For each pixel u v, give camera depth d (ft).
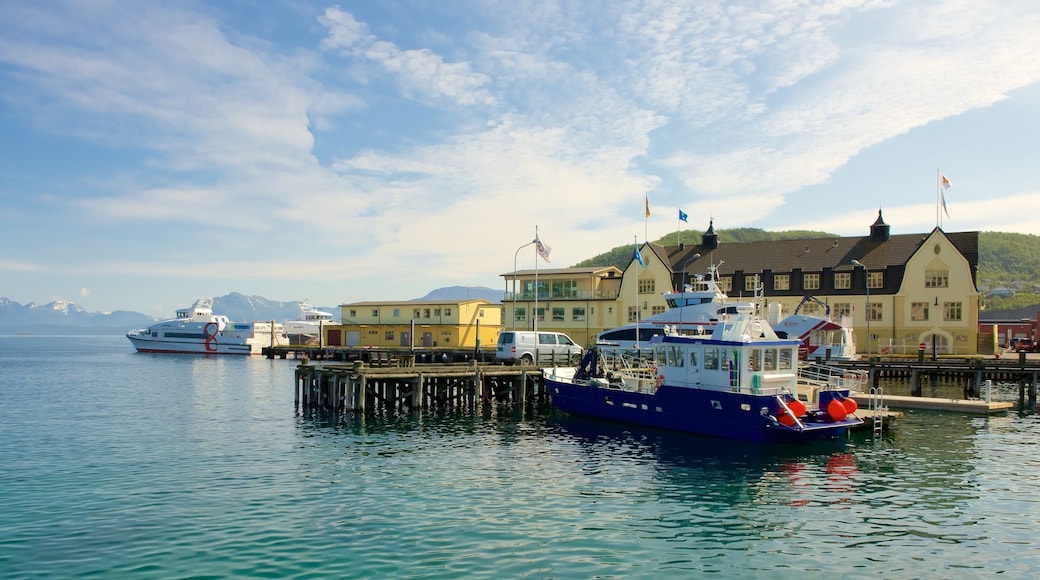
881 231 239.30
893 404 137.69
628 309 258.57
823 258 240.73
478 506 69.56
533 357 177.06
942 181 219.61
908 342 221.66
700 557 56.29
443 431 114.11
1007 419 123.13
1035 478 81.46
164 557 55.31
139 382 210.38
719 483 79.25
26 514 66.59
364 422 124.06
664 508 69.51
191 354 387.55
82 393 178.09
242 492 74.69
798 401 98.02
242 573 52.11
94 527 62.69
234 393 175.01
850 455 93.45
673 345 112.98
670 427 111.55
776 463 88.99
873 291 227.20
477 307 302.86
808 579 52.08
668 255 270.46
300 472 84.07
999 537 61.16
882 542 59.98
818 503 71.56
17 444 102.83
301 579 51.06
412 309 306.76
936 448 98.02
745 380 102.73
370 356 264.11
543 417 130.11
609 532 62.08
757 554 57.06
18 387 196.54
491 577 51.70
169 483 78.74
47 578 51.19
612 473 83.87
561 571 53.06
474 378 143.33
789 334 179.73
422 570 52.90
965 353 214.48
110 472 84.28
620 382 130.72
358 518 65.46
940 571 53.57
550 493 74.79
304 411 138.72
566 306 269.85
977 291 215.10
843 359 174.91
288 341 386.11
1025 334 334.85
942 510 69.10
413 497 72.79
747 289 243.60
